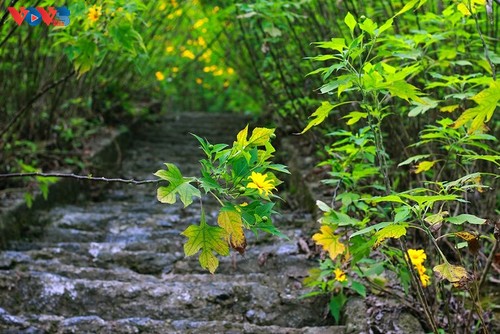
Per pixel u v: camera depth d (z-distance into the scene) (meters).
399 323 2.98
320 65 4.84
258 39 5.50
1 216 4.29
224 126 9.42
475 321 3.02
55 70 5.41
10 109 5.38
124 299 3.43
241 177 1.93
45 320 3.14
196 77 12.77
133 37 3.39
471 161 3.31
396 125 4.06
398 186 4.00
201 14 8.44
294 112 5.60
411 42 3.04
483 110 1.85
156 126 9.23
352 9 4.21
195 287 3.51
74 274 3.71
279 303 3.40
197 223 4.91
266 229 1.98
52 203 5.19
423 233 3.45
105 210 5.30
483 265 3.46
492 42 3.70
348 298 3.23
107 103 7.67
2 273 3.49
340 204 4.51
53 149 6.04
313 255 3.93
